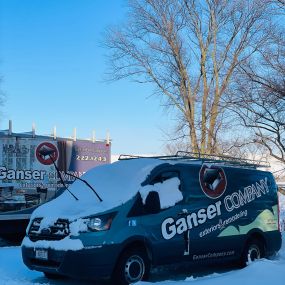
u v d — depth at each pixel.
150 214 8.02
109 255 7.39
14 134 16.91
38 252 7.66
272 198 10.45
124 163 8.83
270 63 14.46
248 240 9.75
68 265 7.29
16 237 17.58
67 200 8.34
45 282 8.08
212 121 22.98
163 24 26.30
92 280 8.33
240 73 15.57
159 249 8.01
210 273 9.18
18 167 16.95
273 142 16.30
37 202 17.31
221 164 9.68
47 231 7.69
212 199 9.09
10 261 9.88
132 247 7.74
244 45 23.14
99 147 19.56
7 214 16.66
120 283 7.50
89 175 8.88
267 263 8.04
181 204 8.51
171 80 26.34
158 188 8.26
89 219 7.45
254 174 10.19
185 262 8.49
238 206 9.57
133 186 8.05
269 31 20.77
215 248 8.97
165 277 8.69
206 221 8.88
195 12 25.95
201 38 25.67
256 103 14.80
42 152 9.35
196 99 25.48
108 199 7.90
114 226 7.54
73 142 18.55
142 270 7.81
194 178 8.88
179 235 8.36
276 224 10.42
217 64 24.70
